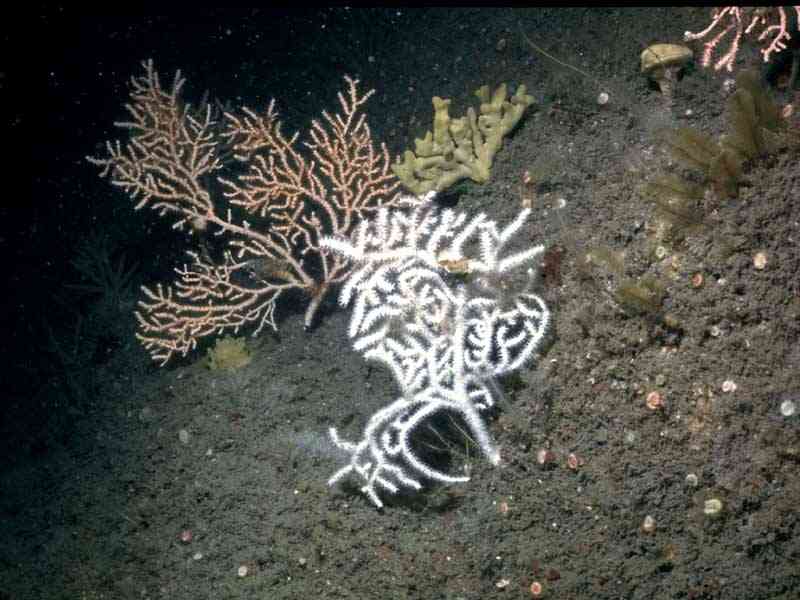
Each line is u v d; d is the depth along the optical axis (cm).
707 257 131
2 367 210
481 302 141
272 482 151
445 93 179
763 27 148
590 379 134
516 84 170
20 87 268
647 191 139
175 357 182
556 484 132
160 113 169
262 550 145
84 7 279
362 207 162
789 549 117
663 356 131
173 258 204
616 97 156
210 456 160
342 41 208
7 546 166
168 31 254
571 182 152
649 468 127
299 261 174
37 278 228
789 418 121
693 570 121
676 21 159
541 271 144
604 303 136
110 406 181
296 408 157
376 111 187
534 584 128
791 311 124
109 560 156
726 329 128
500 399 139
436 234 145
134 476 165
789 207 128
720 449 124
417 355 145
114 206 226
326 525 143
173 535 154
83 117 265
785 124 132
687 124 147
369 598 135
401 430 137
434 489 140
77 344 199
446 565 133
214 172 192
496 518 134
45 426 188
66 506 167
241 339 171
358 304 144
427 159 164
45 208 242
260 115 208
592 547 127
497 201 159
